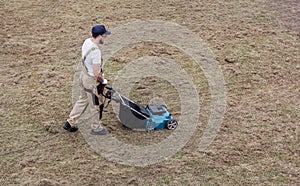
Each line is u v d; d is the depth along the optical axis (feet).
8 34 39.55
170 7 45.55
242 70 34.30
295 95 31.14
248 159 25.02
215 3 46.83
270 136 26.94
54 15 43.62
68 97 30.55
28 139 26.30
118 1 46.98
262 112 29.19
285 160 24.99
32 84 32.07
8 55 36.04
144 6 45.65
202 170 24.17
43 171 23.85
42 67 34.37
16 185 22.79
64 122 27.86
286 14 44.42
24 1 46.91
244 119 28.48
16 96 30.53
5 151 25.25
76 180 23.24
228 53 36.78
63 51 36.91
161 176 23.70
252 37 39.60
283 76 33.60
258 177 23.72
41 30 40.50
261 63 35.37
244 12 44.73
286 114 29.04
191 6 45.83
